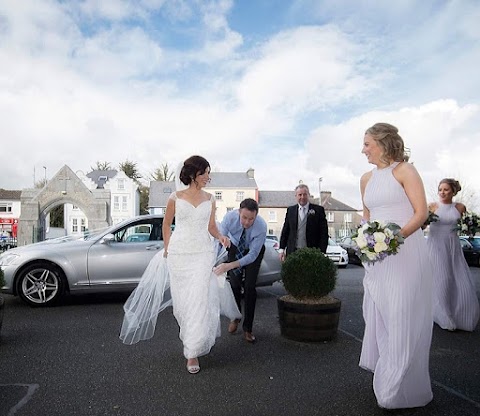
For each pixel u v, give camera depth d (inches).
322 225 245.6
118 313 263.1
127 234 303.0
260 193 2373.3
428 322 125.8
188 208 165.0
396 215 129.8
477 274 589.0
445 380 150.5
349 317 263.3
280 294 358.3
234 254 201.2
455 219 229.9
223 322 240.7
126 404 128.5
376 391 124.0
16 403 128.3
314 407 127.4
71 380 147.7
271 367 163.0
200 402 130.4
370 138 132.1
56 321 240.4
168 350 184.2
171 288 168.9
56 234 1988.2
